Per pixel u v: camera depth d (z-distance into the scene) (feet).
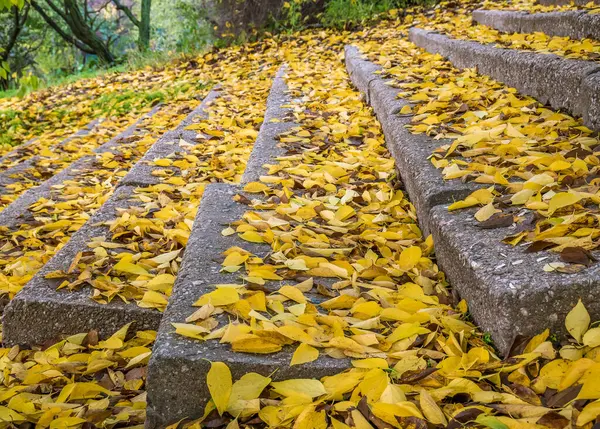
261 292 5.86
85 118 22.41
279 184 9.24
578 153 7.76
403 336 5.44
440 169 8.14
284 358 5.19
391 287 6.48
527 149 8.23
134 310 6.81
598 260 5.34
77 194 12.45
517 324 5.17
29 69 59.31
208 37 29.99
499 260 5.72
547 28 14.33
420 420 4.40
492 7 21.47
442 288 6.45
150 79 27.02
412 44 20.25
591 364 4.53
